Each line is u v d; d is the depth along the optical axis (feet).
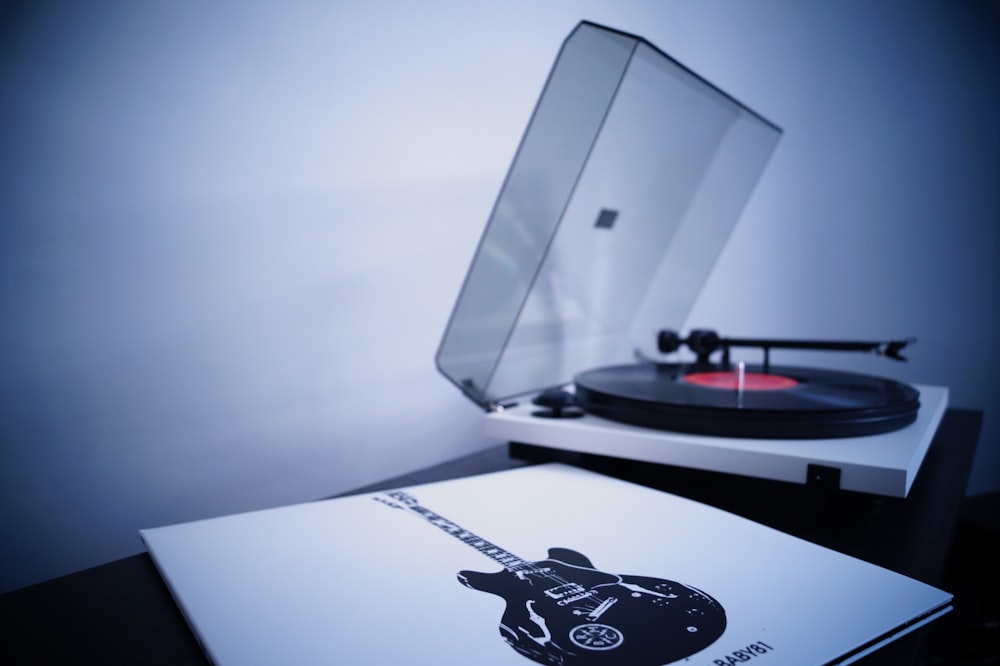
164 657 1.31
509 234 2.76
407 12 3.59
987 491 7.93
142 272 2.82
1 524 2.55
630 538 1.84
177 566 1.65
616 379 3.07
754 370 3.59
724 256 5.68
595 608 1.43
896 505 2.25
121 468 2.81
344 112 3.39
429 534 1.87
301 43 3.21
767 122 3.73
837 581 1.57
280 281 3.24
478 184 4.00
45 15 2.50
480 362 2.86
